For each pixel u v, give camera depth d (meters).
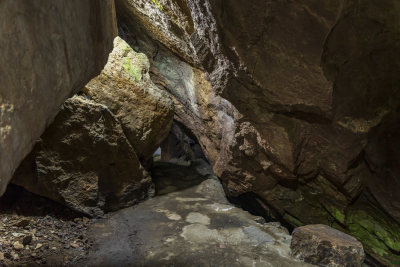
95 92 4.93
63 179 4.28
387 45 3.05
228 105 5.13
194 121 7.55
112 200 5.03
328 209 4.57
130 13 5.95
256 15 2.83
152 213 5.00
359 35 3.02
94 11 2.32
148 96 5.75
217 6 2.86
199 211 5.23
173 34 5.05
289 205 5.04
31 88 1.33
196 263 3.41
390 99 3.44
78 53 2.06
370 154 3.81
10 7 1.07
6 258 3.09
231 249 3.78
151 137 5.88
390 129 3.61
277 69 3.25
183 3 3.82
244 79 3.60
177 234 4.19
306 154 4.24
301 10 2.68
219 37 3.20
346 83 3.40
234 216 5.05
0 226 3.67
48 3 1.43
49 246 3.54
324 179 4.38
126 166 5.17
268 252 3.73
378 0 2.71
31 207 4.28
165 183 6.87
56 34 1.58
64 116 4.17
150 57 7.00
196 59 5.27
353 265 3.32
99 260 3.39
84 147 4.43
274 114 3.99
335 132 3.79
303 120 3.90
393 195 3.76
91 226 4.31
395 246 3.96
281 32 2.90
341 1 2.53
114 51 5.62
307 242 3.54
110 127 4.75
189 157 9.80
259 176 5.11
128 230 4.26
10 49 1.10
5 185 1.18
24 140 1.34
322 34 2.78
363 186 4.06
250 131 4.57
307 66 3.09
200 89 6.16
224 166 5.73
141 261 3.42
